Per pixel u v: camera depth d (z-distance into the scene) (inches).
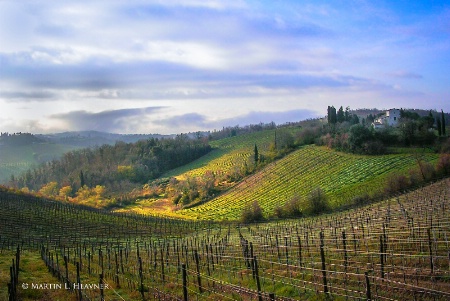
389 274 872.9
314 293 842.2
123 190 6845.5
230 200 5032.0
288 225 2746.1
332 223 2247.8
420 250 1057.5
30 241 2509.8
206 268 1307.8
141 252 1934.1
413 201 2459.4
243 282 1040.8
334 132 5757.9
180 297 979.3
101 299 970.7
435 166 3398.1
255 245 1592.0
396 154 4409.5
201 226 3607.3
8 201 3882.9
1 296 991.0
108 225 3543.3
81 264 1493.6
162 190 6530.5
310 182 4571.9
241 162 6692.9
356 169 4375.0
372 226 1605.6
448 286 752.3
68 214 3789.4
